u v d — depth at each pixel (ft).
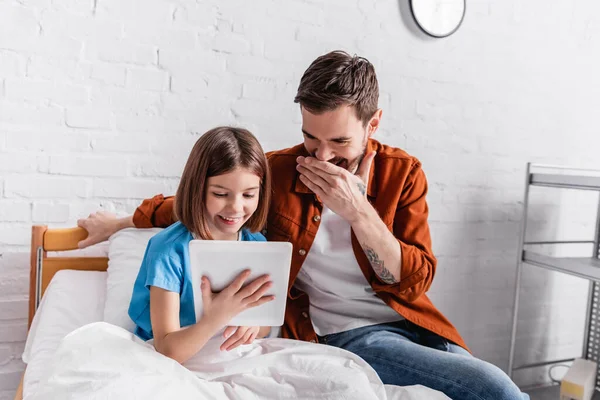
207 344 3.53
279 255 3.12
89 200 5.30
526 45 7.06
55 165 5.15
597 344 7.41
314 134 3.89
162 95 5.45
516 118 7.11
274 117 5.91
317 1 5.95
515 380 7.48
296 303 4.42
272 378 3.34
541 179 6.58
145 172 5.47
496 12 6.84
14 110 4.96
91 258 5.16
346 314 4.48
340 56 3.89
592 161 7.66
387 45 6.31
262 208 3.86
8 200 5.03
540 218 7.38
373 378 3.48
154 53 5.37
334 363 3.56
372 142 4.76
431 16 6.40
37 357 3.74
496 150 7.04
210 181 3.49
